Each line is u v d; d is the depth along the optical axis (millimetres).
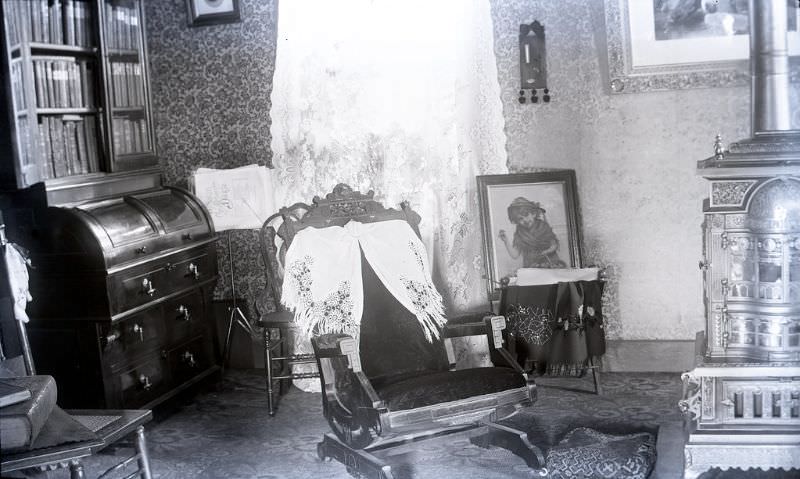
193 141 5625
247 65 5496
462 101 5148
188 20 5484
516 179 5184
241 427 4621
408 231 4418
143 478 3406
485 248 5211
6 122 3930
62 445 2992
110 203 4664
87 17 4664
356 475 3766
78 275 4281
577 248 5148
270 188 5438
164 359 4789
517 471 3830
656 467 3773
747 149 3658
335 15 5168
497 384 3768
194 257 5070
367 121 5211
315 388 5199
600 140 5164
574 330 4703
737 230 3650
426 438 3865
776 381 3570
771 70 3719
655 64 4961
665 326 5227
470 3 5082
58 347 4379
